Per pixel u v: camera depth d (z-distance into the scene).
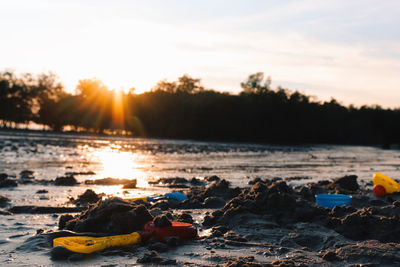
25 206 9.36
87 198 10.61
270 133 104.94
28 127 120.38
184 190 13.27
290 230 7.16
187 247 6.14
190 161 28.66
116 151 37.97
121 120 110.44
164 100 108.06
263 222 7.55
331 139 111.69
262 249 6.09
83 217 7.26
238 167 24.52
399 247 5.93
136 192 12.68
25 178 15.40
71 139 61.91
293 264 5.34
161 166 23.86
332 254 5.65
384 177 12.80
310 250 6.16
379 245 6.02
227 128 101.69
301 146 79.94
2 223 7.73
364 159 40.16
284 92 109.44
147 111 107.12
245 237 6.78
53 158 26.66
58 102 112.94
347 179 14.07
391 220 7.02
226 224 7.66
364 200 11.20
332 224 7.43
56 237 6.41
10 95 110.38
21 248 5.94
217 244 6.27
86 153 33.34
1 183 13.14
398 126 116.19
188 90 126.12
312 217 7.85
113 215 6.79
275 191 8.55
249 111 104.06
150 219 6.96
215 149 49.41
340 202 9.61
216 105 103.00
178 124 103.81
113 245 6.10
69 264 5.26
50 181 14.63
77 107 111.25
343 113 117.25
